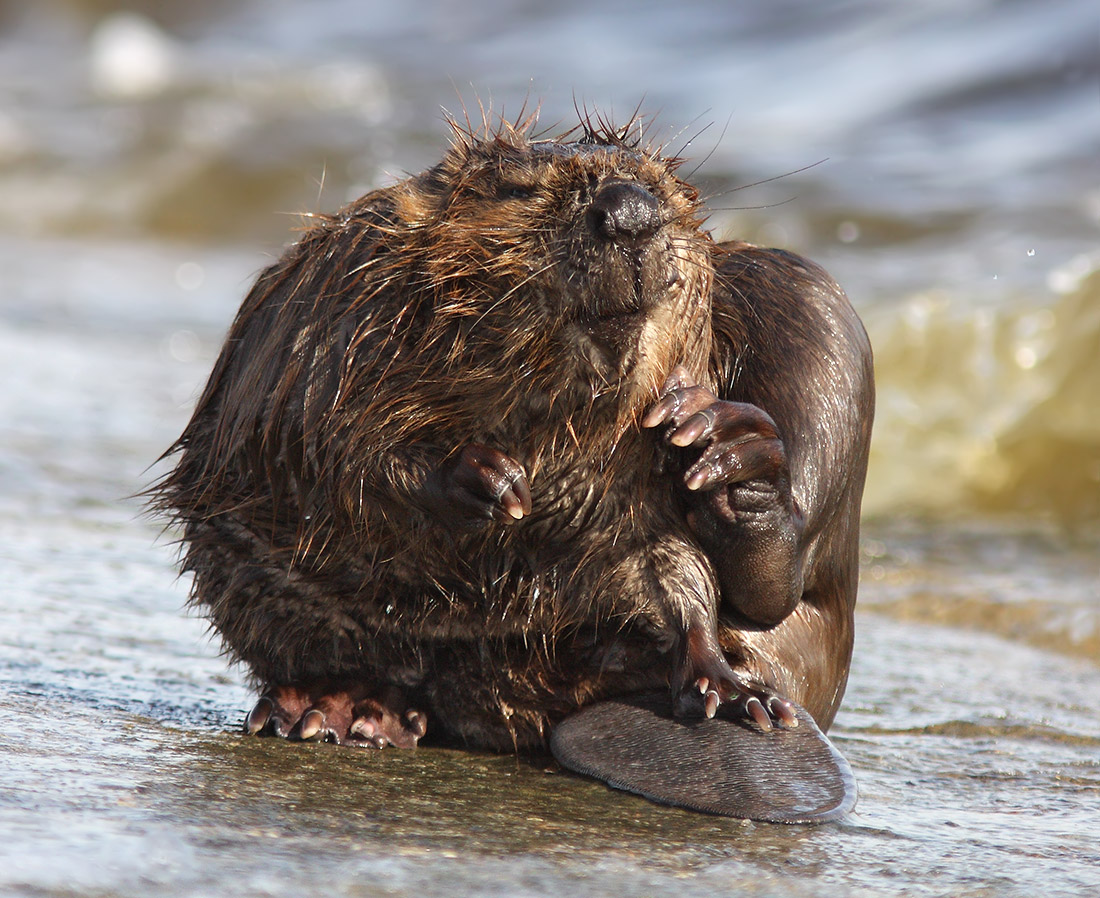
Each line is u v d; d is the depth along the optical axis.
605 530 10.62
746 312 11.95
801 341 11.79
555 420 10.28
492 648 10.81
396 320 10.28
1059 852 8.47
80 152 53.31
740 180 40.47
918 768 10.74
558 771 9.91
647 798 9.15
